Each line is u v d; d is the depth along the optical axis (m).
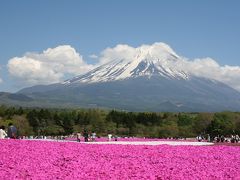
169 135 139.62
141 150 29.95
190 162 25.19
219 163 25.05
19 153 25.70
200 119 141.50
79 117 153.00
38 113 149.25
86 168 21.52
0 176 18.75
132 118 156.62
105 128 150.38
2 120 143.38
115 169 21.48
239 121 131.88
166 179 19.38
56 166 22.00
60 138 94.38
